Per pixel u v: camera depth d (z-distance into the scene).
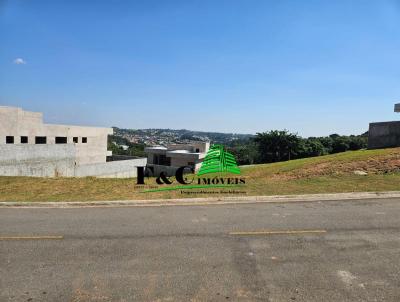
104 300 4.94
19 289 5.26
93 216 9.50
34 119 36.75
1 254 6.66
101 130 46.91
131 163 34.09
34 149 24.31
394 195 11.88
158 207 10.59
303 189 12.87
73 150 27.69
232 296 5.03
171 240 7.44
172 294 5.10
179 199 11.38
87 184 15.40
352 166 17.09
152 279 5.58
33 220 9.09
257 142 63.69
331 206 10.47
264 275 5.71
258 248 6.95
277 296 5.02
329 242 7.28
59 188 14.38
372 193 11.98
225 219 9.05
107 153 48.50
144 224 8.65
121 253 6.70
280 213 9.66
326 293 5.11
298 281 5.50
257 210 10.05
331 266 6.07
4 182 16.02
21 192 13.51
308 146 63.38
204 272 5.83
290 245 7.11
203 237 7.62
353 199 11.44
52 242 7.33
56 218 9.30
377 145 26.41
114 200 11.41
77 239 7.52
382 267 6.02
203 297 5.00
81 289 5.26
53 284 5.42
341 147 69.88
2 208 10.67
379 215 9.36
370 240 7.39
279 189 12.98
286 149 60.97
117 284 5.41
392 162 17.00
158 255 6.59
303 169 17.70
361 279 5.57
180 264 6.17
